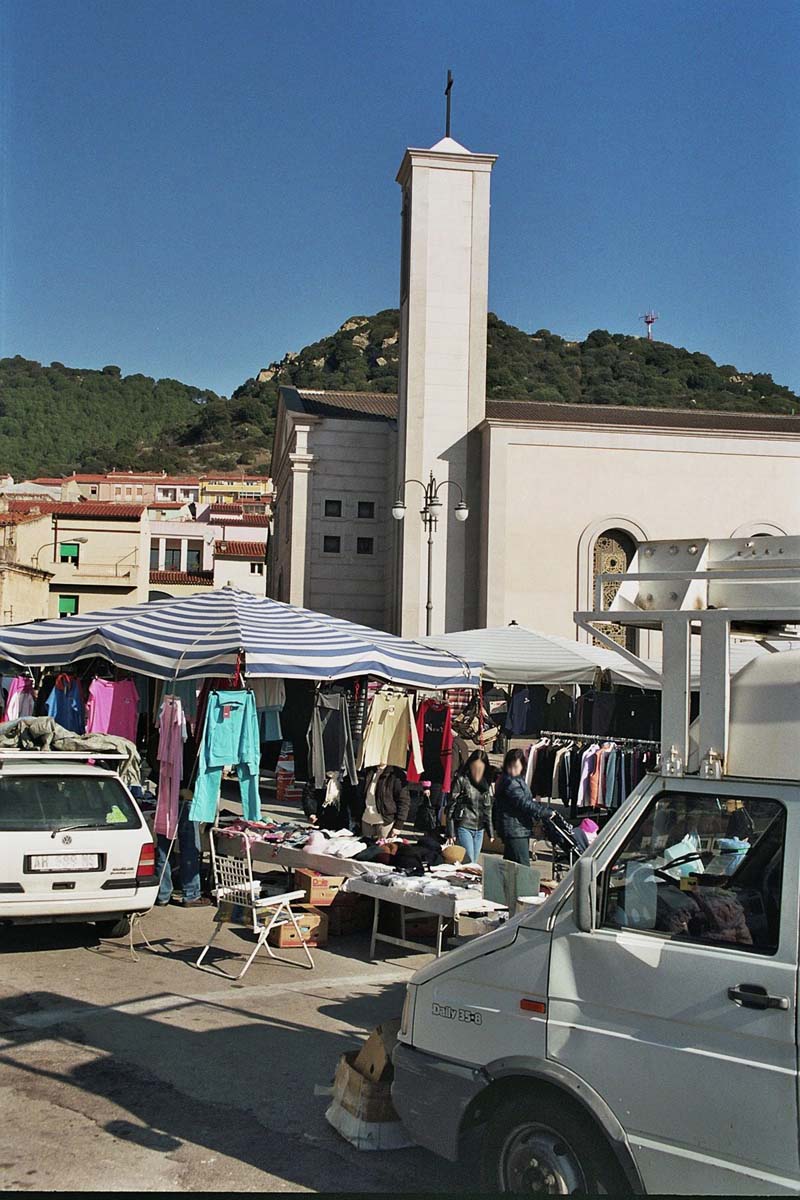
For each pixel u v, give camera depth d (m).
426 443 37.69
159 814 10.80
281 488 51.12
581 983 4.14
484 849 15.66
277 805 20.06
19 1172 4.88
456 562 36.94
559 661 17.38
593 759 15.05
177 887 11.46
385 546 42.81
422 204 38.66
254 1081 6.16
